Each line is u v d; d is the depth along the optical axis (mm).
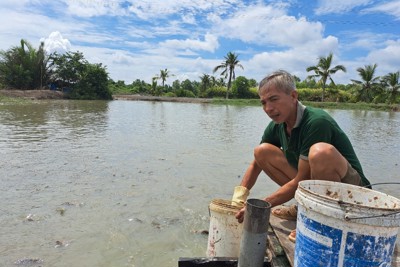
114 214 3779
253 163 3256
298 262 1943
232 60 55656
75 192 4484
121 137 9797
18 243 3033
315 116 2564
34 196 4273
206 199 4414
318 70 49531
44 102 30141
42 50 42500
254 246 2150
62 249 2963
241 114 23688
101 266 2723
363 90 49344
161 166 6203
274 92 2533
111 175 5414
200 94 67625
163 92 70750
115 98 46812
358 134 13711
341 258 1730
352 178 2494
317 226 1800
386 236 1709
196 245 3133
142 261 2818
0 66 40906
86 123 13477
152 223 3578
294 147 2752
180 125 14148
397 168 7000
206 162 6734
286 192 2572
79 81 42688
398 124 19938
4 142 8305
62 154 6980
